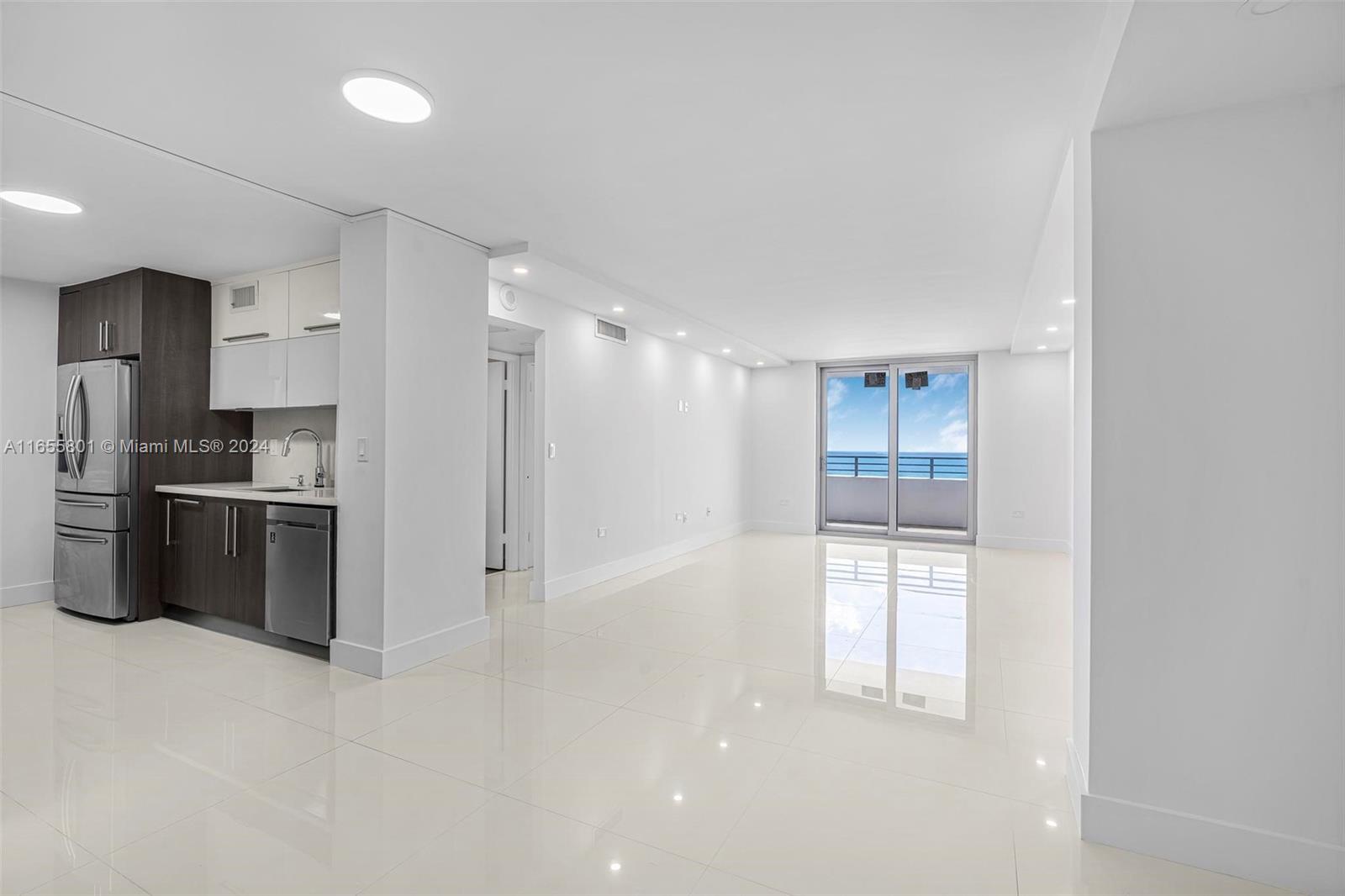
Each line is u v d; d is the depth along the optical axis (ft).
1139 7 4.81
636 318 19.04
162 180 9.49
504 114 7.72
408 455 11.23
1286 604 5.97
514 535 20.27
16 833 6.53
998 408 25.58
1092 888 5.86
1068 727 9.27
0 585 15.06
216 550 13.25
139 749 8.35
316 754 8.27
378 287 10.84
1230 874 6.06
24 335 15.26
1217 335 6.18
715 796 7.38
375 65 6.69
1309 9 4.78
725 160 8.97
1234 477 6.12
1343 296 5.86
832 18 5.96
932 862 6.21
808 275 14.74
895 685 10.86
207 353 15.01
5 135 8.13
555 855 6.28
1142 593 6.38
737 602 16.51
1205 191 6.23
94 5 5.66
